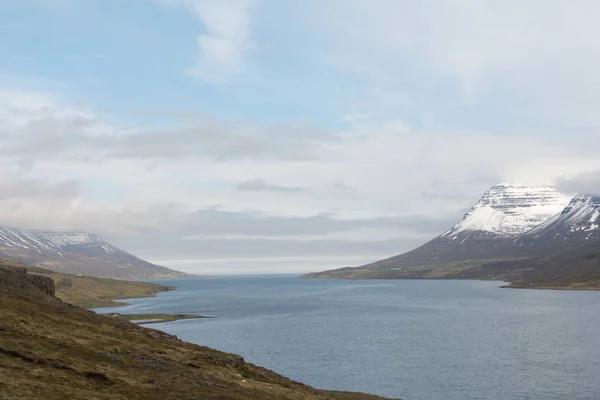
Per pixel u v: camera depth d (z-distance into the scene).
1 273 83.50
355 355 124.06
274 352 128.50
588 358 117.19
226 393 51.44
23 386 39.28
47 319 65.62
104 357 53.91
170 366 57.81
